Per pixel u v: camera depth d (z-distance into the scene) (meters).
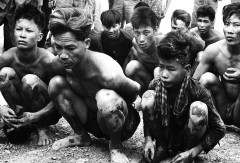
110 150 3.97
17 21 4.25
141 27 5.13
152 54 5.37
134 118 4.16
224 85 4.77
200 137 3.74
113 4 8.20
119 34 5.93
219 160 4.02
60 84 4.09
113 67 3.86
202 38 6.52
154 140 4.30
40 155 4.06
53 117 4.55
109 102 3.76
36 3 4.41
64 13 3.70
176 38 3.57
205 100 3.70
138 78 5.58
